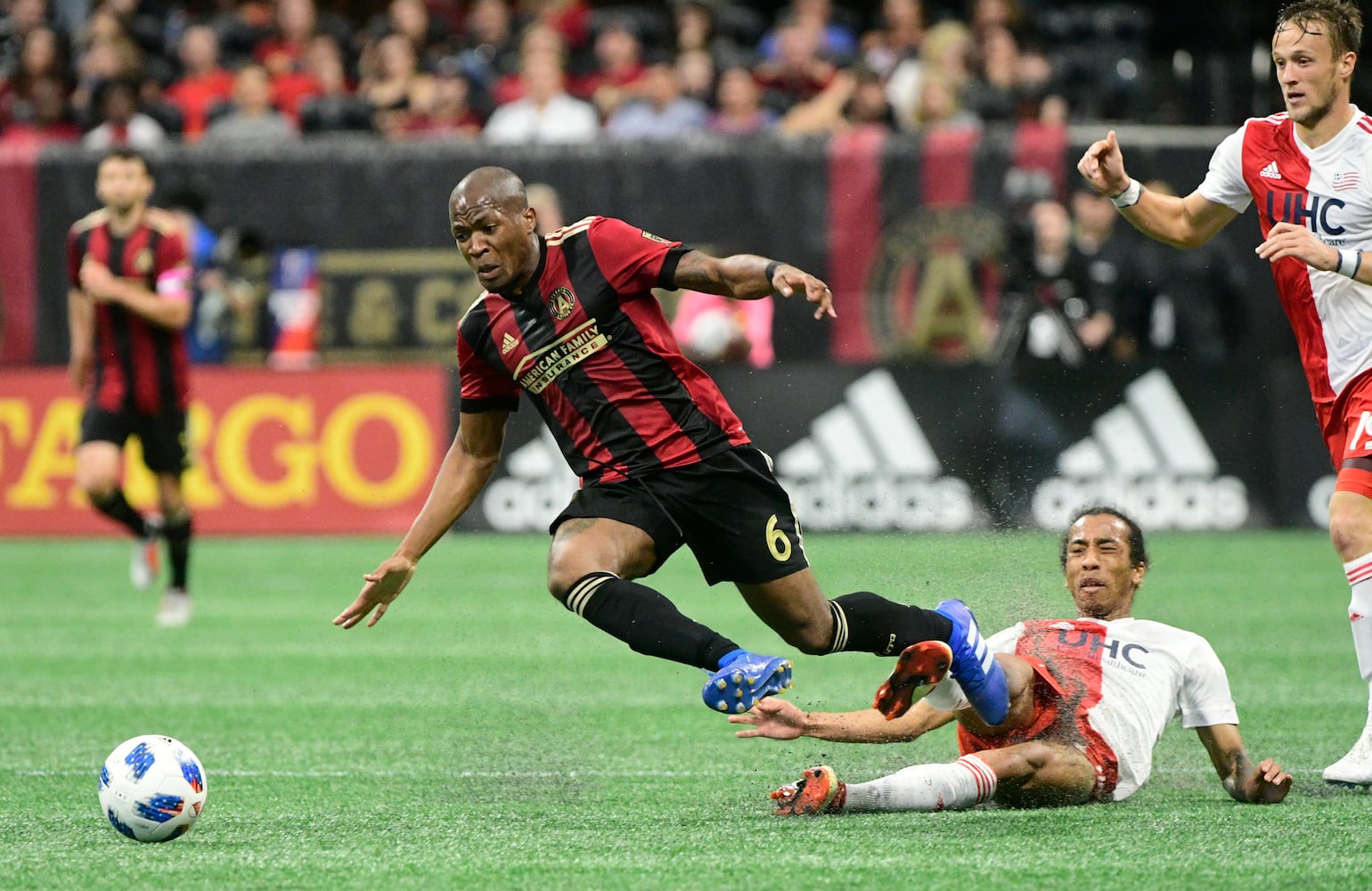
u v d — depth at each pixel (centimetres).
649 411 1509
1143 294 4162
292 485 4409
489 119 5116
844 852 1338
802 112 4953
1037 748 1498
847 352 4441
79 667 2628
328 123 4928
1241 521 4134
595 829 1460
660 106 4959
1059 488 4131
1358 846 1348
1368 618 1608
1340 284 1672
